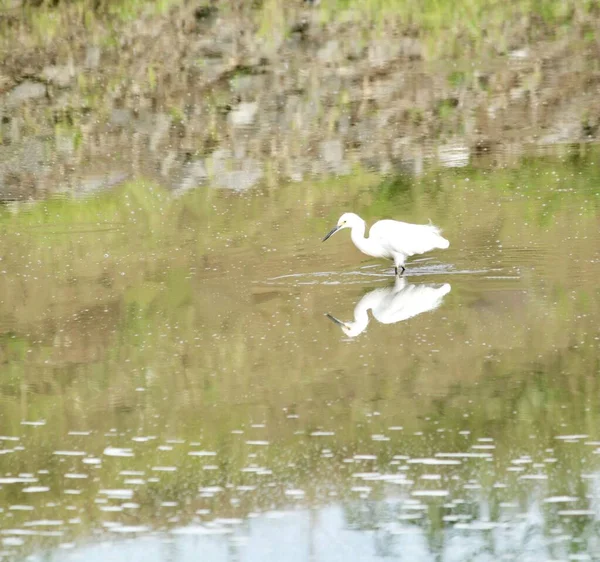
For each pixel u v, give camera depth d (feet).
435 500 30.04
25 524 29.84
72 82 90.12
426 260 51.93
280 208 61.93
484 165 67.26
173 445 33.96
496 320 43.45
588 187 61.57
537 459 31.89
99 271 52.95
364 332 42.86
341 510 29.86
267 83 87.15
